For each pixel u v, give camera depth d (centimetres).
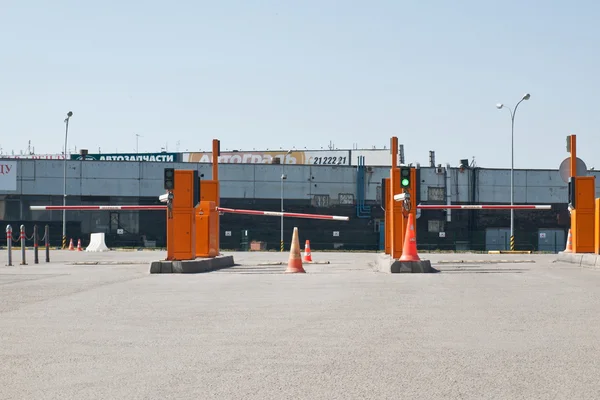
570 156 2714
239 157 9938
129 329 979
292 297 1385
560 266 2480
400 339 887
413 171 2188
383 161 9481
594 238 2650
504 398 595
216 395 608
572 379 664
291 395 606
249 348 829
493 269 2295
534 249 6700
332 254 4328
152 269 2136
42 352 812
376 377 674
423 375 682
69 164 6531
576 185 2645
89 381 664
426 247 6588
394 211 2306
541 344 850
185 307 1228
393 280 1803
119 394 614
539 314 1120
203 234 2425
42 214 6550
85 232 6538
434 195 6612
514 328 975
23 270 2291
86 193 6525
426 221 6612
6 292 1499
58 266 2564
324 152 9738
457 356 776
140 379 671
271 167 6625
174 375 687
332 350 814
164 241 6519
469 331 949
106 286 1645
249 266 2612
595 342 864
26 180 6531
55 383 657
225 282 1761
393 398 595
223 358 770
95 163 6531
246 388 632
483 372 695
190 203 2212
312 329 970
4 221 6556
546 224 6731
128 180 6531
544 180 6731
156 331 960
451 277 1908
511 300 1319
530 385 640
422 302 1290
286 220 6631
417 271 2133
